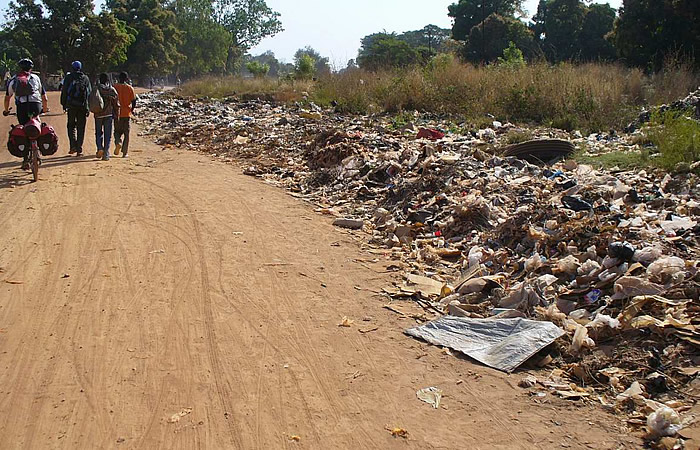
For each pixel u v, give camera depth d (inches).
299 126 648.4
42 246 275.7
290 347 191.5
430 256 275.0
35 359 180.9
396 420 154.5
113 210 335.9
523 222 276.8
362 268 262.7
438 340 195.9
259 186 410.6
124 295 225.9
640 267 211.8
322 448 143.4
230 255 271.7
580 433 147.6
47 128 411.5
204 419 154.0
